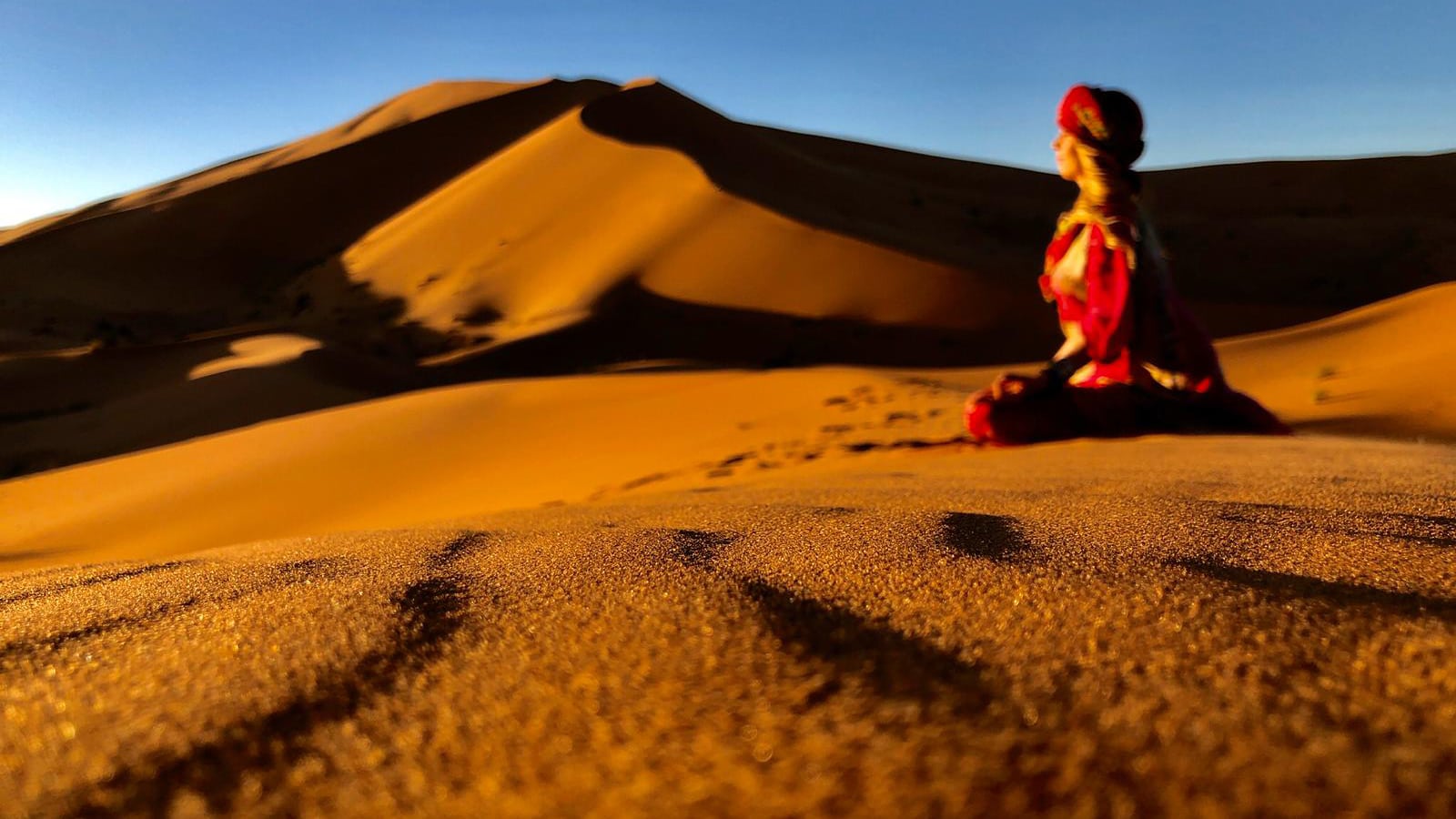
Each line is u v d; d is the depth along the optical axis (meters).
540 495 14.52
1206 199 94.50
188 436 39.16
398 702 1.55
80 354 50.69
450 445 19.97
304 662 1.76
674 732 1.32
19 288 83.88
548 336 54.22
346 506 17.45
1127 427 11.19
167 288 88.69
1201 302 58.16
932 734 1.25
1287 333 22.55
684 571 2.50
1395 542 2.63
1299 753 1.18
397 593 2.34
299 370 45.66
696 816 1.10
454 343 58.62
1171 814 1.05
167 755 1.37
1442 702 1.35
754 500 4.90
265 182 102.06
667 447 16.14
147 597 2.58
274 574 2.85
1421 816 1.05
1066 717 1.30
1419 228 81.88
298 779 1.29
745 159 78.88
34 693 1.71
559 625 1.96
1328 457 5.97
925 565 2.42
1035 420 11.14
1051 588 2.08
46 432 40.88
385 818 1.18
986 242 74.88
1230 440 8.59
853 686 1.44
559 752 1.30
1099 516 3.35
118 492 20.75
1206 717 1.29
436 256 75.81
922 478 5.97
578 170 77.44
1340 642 1.63
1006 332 52.06
